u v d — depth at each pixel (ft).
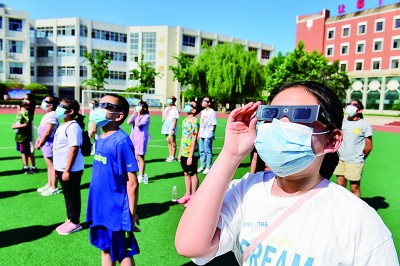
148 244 12.85
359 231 3.57
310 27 164.96
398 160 33.73
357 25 147.74
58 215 15.78
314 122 3.86
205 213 3.96
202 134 25.61
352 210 3.69
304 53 121.19
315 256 3.56
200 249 3.97
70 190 13.65
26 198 18.25
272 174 4.54
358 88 146.51
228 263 11.66
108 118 9.70
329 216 3.71
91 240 9.77
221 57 127.75
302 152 3.78
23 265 11.09
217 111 139.23
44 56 179.32
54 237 13.34
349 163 16.17
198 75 132.67
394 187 22.49
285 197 4.05
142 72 159.74
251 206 4.24
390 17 136.98
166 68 184.65
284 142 3.77
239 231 4.28
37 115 82.64
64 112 13.71
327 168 4.49
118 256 9.41
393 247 3.63
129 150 9.51
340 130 4.03
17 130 23.56
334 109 3.99
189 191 18.08
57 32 176.86
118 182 9.43
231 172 4.08
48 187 19.51
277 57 139.95
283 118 4.00
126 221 9.37
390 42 137.59
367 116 127.24
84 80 161.38
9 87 147.23
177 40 186.39
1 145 36.94
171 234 13.80
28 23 168.25
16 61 166.20
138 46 188.75
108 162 9.36
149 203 17.89
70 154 13.33
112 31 184.24
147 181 22.15
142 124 21.70
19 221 14.98
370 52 144.15
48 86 181.06
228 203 4.42
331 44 157.79
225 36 205.16
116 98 10.03
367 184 23.36
